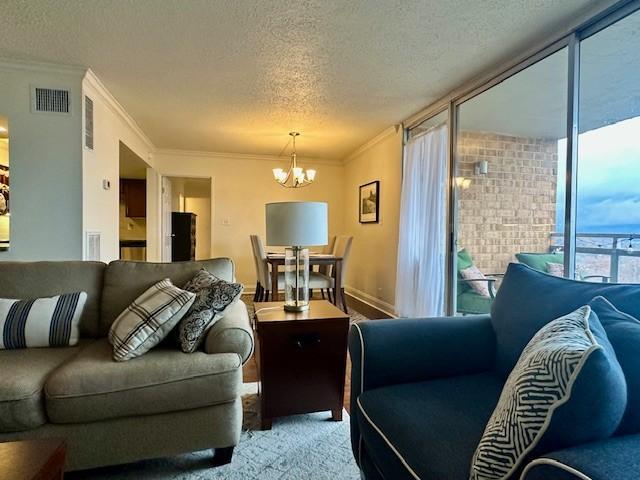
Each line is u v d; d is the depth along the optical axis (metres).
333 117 4.10
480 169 3.16
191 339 1.63
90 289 2.02
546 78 2.62
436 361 1.38
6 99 2.84
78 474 1.50
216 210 6.11
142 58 2.73
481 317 1.54
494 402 1.15
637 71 2.02
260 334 1.82
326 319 1.90
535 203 2.71
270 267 4.63
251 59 2.72
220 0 2.02
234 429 1.56
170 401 1.47
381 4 2.04
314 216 2.01
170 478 1.49
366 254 5.43
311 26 2.27
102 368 1.45
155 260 5.77
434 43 2.46
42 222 2.92
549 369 0.73
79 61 2.79
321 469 1.55
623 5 1.94
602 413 0.66
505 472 0.73
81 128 2.97
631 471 0.58
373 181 5.18
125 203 6.86
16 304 1.81
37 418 1.35
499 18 2.16
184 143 5.39
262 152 5.98
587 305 1.10
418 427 1.02
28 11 2.13
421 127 4.07
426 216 3.75
